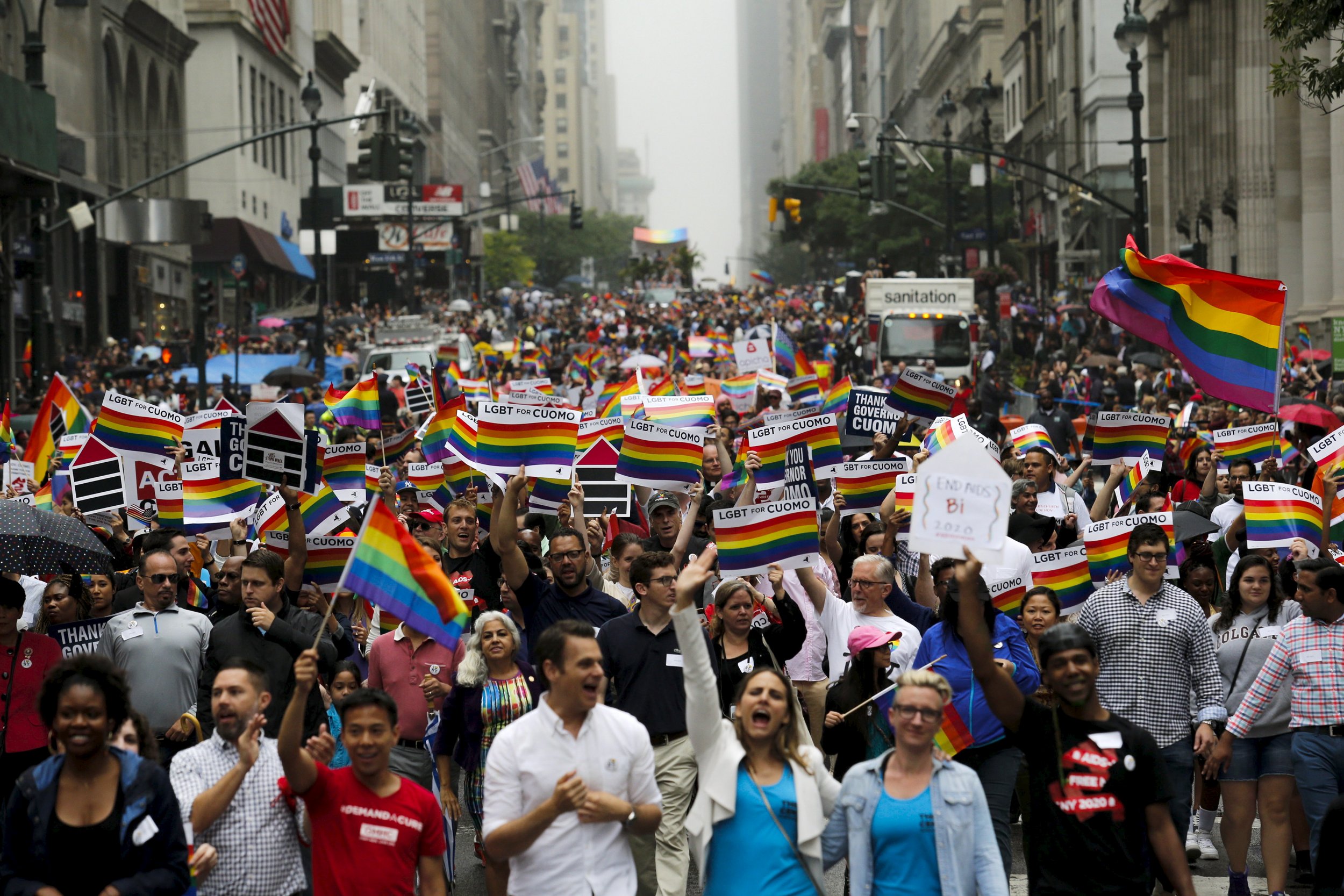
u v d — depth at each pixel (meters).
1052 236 77.94
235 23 76.88
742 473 14.11
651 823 6.93
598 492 12.89
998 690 6.72
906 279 45.41
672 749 8.48
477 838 8.66
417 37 131.75
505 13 190.88
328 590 10.99
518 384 13.84
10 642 8.73
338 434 17.94
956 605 8.23
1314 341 37.25
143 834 6.22
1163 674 8.71
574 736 6.79
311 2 95.75
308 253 71.06
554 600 9.42
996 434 23.14
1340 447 12.30
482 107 168.88
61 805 6.24
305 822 6.93
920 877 6.30
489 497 13.05
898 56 143.50
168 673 9.19
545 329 70.44
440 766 8.77
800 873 6.55
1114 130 65.44
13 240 40.94
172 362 44.78
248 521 12.07
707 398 14.88
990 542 6.41
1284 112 40.69
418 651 9.23
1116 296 12.77
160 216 58.09
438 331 49.16
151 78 66.56
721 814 6.59
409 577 7.07
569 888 6.66
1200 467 15.73
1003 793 8.12
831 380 26.73
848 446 17.28
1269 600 9.45
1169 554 10.91
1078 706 6.70
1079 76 70.88
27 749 8.62
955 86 109.81
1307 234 37.72
